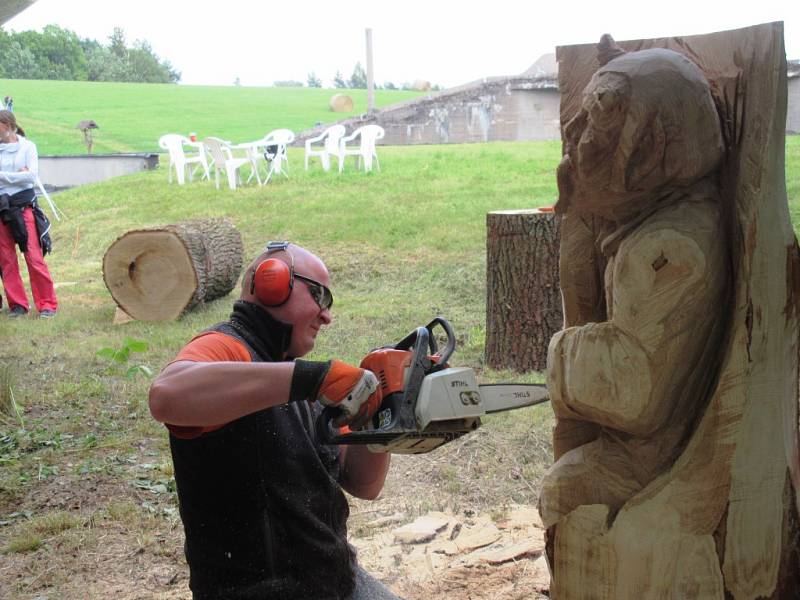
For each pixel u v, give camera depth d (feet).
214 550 5.44
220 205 35.17
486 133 65.77
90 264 31.30
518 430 13.53
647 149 4.45
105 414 15.08
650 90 4.39
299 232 29.50
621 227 4.79
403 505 11.12
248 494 5.38
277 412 5.57
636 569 4.95
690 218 4.57
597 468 5.07
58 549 10.16
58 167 53.36
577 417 5.03
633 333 4.59
